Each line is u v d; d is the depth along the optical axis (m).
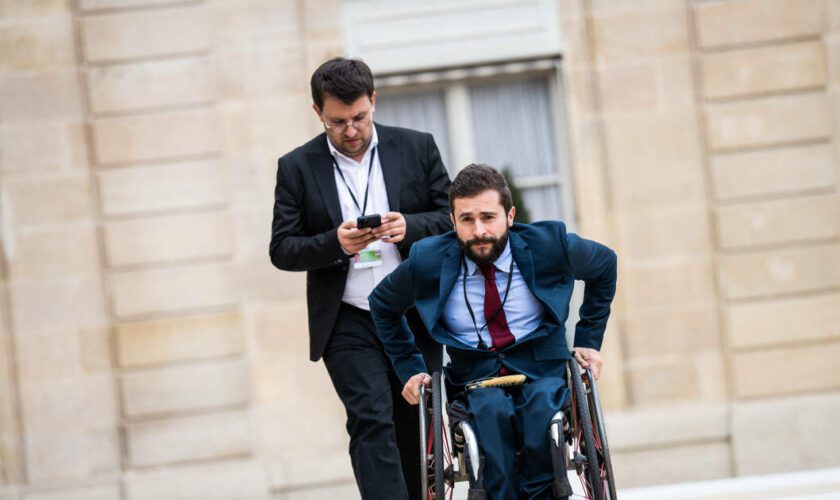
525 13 15.03
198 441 14.69
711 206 14.98
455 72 15.07
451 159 15.32
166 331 14.69
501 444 6.50
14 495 14.47
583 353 7.22
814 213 14.93
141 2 14.69
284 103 14.77
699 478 14.77
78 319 14.66
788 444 14.75
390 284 7.09
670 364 14.93
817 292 14.93
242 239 14.75
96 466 14.63
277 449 14.73
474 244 6.81
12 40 14.61
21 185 14.62
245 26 14.77
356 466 7.73
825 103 14.94
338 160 7.97
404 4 14.98
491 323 6.98
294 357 14.75
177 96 14.69
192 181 14.73
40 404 14.62
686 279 14.98
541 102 15.34
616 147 14.99
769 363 14.91
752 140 14.98
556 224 7.00
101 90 14.65
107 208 14.65
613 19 14.99
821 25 14.94
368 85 7.60
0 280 14.61
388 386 7.78
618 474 14.70
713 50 14.94
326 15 14.85
